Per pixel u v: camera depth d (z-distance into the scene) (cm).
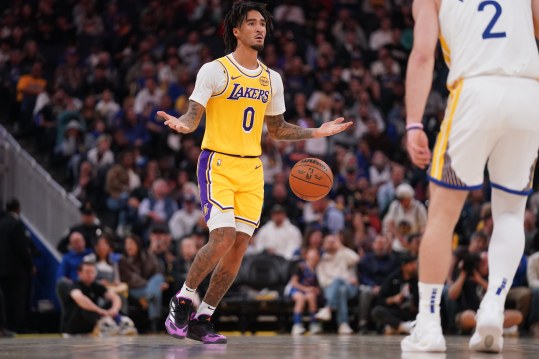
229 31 1219
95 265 2320
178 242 2675
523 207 973
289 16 4094
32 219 3008
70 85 3662
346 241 2588
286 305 2486
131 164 3108
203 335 1230
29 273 2497
